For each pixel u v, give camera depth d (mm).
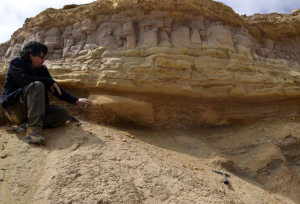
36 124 3270
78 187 2559
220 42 5297
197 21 5547
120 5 5410
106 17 5590
